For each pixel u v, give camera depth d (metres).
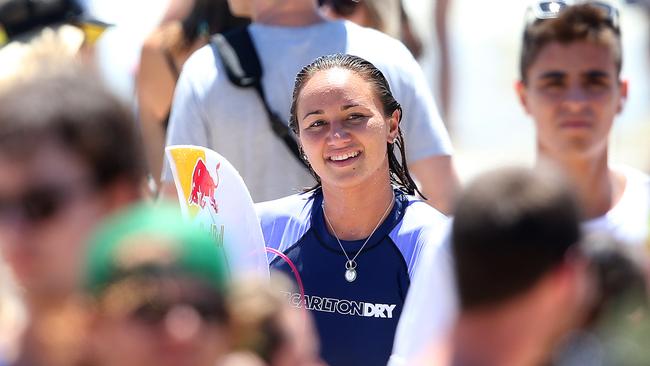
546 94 12.93
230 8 16.23
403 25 18.77
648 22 30.28
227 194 11.01
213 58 13.81
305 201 11.76
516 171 6.99
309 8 13.87
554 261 6.73
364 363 11.02
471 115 34.31
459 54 39.38
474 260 6.78
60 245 6.69
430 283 8.70
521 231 6.70
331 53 13.66
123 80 20.06
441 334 7.39
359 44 13.70
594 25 12.85
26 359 6.65
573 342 7.43
